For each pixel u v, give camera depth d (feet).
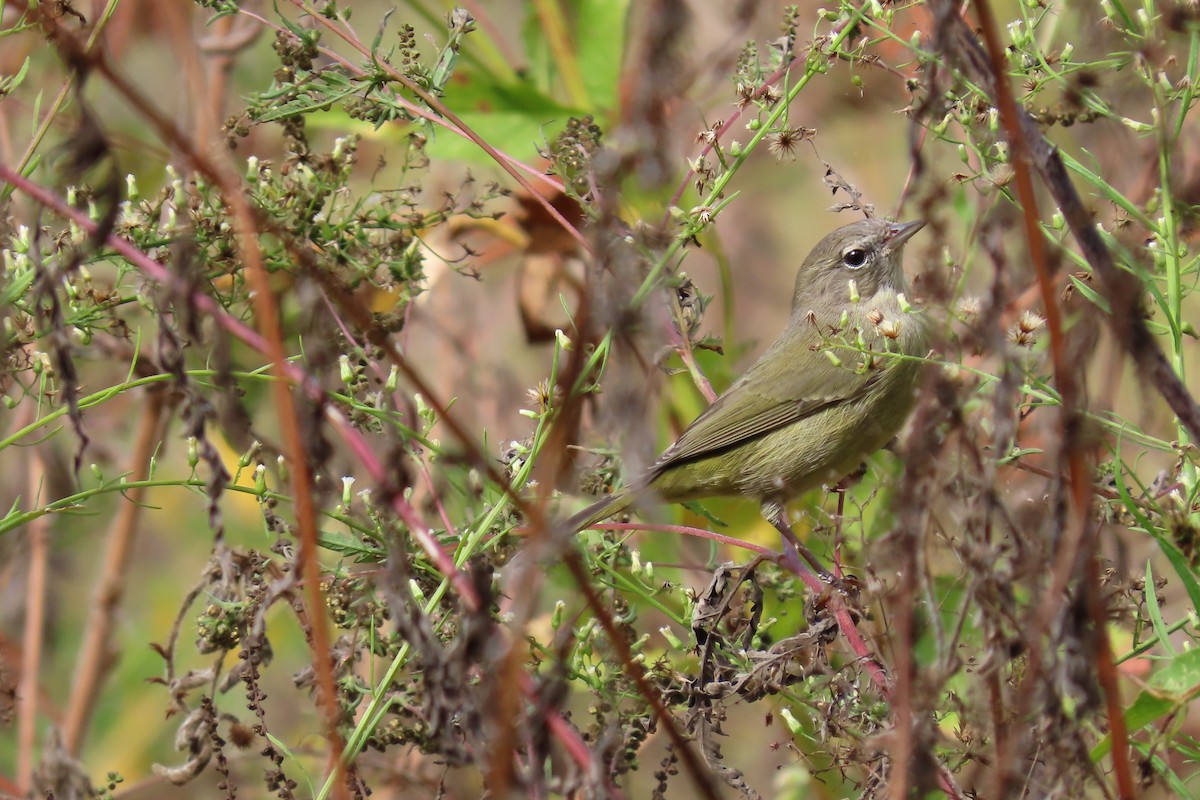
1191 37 23.56
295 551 24.09
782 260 49.01
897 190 41.50
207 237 24.72
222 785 25.96
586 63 37.17
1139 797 19.53
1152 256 25.09
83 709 35.55
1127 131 24.63
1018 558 16.49
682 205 34.06
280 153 37.70
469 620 18.78
